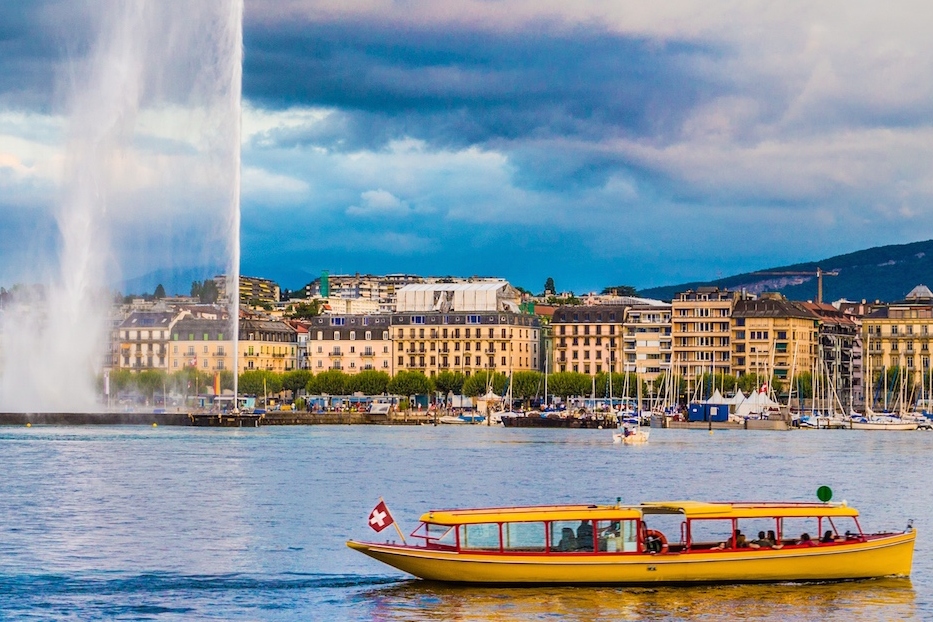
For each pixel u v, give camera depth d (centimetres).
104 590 10856
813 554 10650
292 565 11856
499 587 10519
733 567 10562
